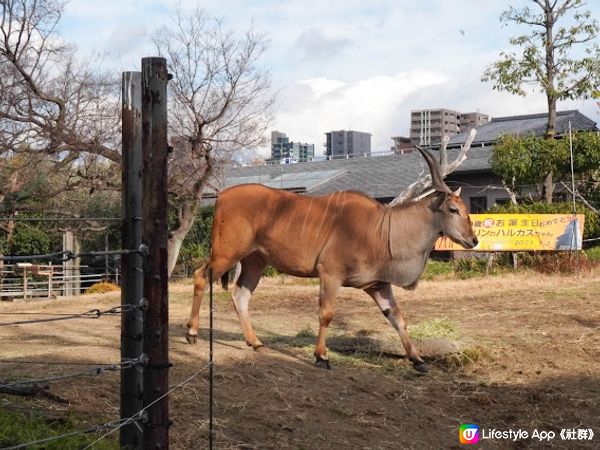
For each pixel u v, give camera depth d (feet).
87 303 52.16
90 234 81.66
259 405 21.34
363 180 89.56
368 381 25.57
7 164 64.39
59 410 18.76
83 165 74.02
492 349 31.01
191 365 24.32
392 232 26.63
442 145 46.44
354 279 26.91
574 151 69.00
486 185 79.92
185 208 71.36
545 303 43.16
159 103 14.55
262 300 49.32
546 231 60.59
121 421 14.99
